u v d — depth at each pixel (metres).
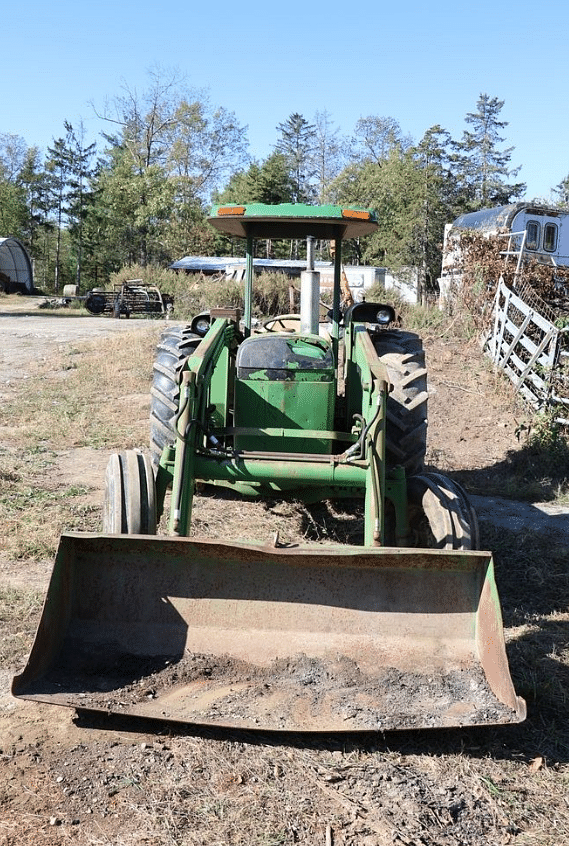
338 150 74.38
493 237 17.30
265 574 4.06
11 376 13.73
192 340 6.56
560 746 3.73
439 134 45.38
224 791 3.30
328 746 3.63
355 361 5.76
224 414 5.83
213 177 61.47
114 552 4.03
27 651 4.39
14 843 2.96
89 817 3.12
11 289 47.19
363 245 47.09
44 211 76.56
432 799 3.29
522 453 9.61
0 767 3.40
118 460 4.66
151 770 3.42
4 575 5.43
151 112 57.19
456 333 15.52
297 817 3.16
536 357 11.42
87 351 16.50
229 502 7.29
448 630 4.00
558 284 15.45
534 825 3.20
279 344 5.33
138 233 57.81
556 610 5.39
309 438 5.24
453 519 4.57
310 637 4.00
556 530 7.11
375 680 3.82
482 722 3.51
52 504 6.94
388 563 3.99
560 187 55.91
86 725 3.73
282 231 5.96
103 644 3.95
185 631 4.02
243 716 3.59
